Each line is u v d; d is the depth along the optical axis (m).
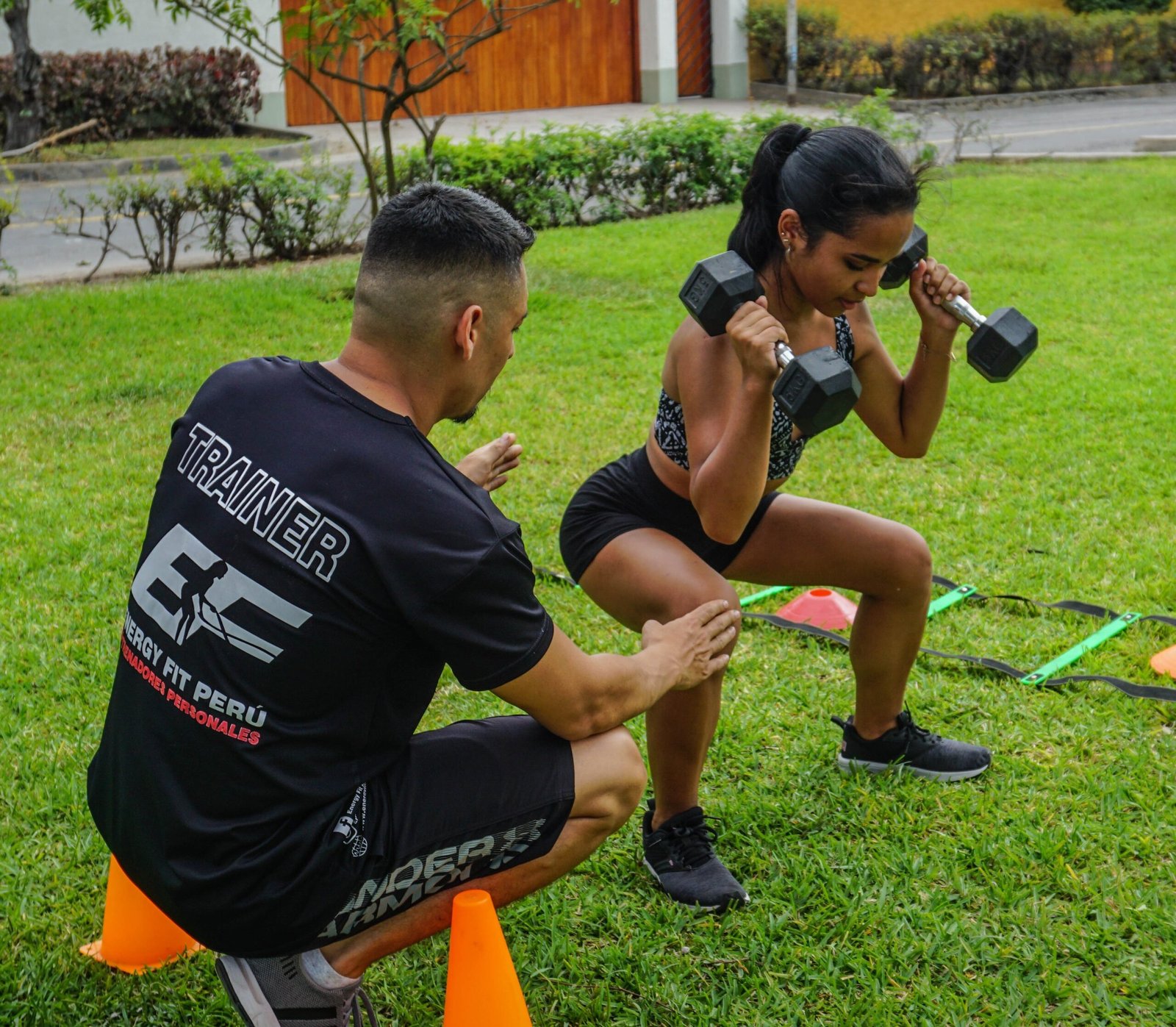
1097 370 6.69
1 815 3.05
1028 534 4.64
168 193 10.00
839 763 3.23
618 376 6.92
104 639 3.95
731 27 23.83
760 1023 2.37
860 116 13.66
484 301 2.02
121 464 5.60
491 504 2.01
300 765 1.92
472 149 11.77
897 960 2.51
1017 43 22.80
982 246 10.00
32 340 7.70
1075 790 3.08
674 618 2.62
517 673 2.01
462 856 2.12
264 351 7.49
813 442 5.75
